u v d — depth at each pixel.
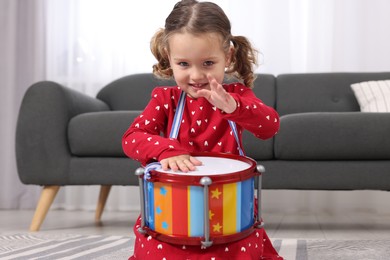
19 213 2.38
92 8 2.58
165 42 0.99
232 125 1.02
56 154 1.84
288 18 2.49
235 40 1.08
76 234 1.73
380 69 2.45
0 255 1.35
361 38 2.45
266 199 2.46
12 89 2.56
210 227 0.81
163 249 0.88
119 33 2.58
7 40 2.56
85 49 2.59
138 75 2.44
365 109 2.10
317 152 1.70
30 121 1.85
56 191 1.90
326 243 1.49
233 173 0.82
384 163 1.70
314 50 2.48
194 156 0.98
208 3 0.98
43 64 2.62
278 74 2.50
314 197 2.43
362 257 1.29
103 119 1.82
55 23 2.61
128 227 1.99
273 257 1.01
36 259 1.29
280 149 1.72
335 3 2.45
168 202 0.83
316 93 2.29
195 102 1.04
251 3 2.50
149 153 0.93
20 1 2.61
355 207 2.41
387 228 1.92
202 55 0.92
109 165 1.82
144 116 1.06
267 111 0.96
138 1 2.57
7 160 2.54
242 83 1.13
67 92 1.90
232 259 0.87
